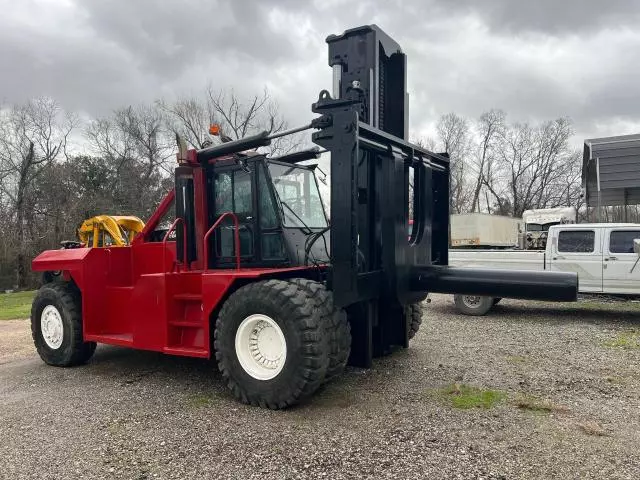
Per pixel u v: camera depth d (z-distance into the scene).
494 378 5.37
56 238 25.53
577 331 8.13
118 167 35.88
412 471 3.29
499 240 29.55
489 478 3.19
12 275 24.59
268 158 5.21
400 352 6.52
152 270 6.25
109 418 4.41
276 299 4.38
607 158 11.60
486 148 51.44
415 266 5.32
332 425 4.08
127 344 5.55
